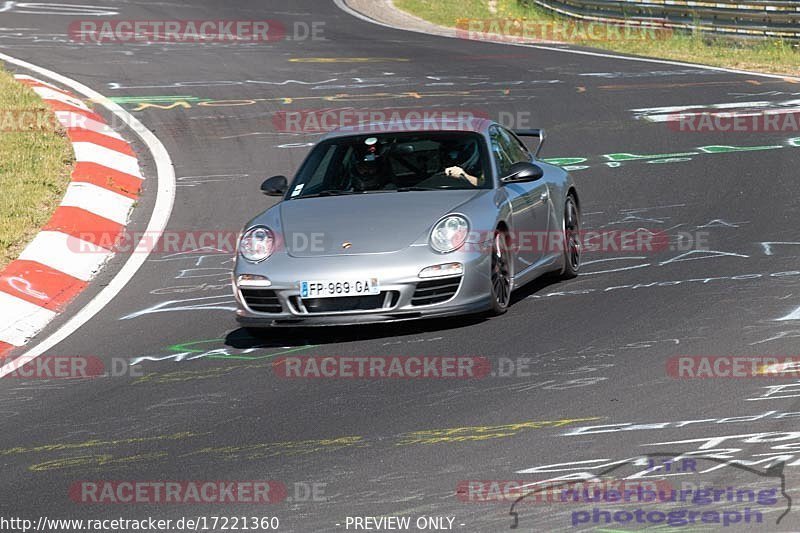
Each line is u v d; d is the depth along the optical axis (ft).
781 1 257.34
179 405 75.25
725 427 63.21
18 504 59.62
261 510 56.18
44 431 72.28
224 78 226.99
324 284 85.61
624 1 297.53
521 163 96.37
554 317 90.48
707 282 98.43
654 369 74.90
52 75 223.10
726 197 133.69
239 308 89.86
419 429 66.44
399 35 302.66
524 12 364.79
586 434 63.52
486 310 89.20
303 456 63.46
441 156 97.86
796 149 157.38
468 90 213.87
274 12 346.13
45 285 109.40
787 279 97.25
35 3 338.95
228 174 156.46
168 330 95.30
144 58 249.14
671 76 225.56
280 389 76.79
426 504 55.21
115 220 133.90
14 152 152.35
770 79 217.77
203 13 335.88
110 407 76.23
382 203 92.73
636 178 146.82
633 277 102.73
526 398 70.79
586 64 245.24
